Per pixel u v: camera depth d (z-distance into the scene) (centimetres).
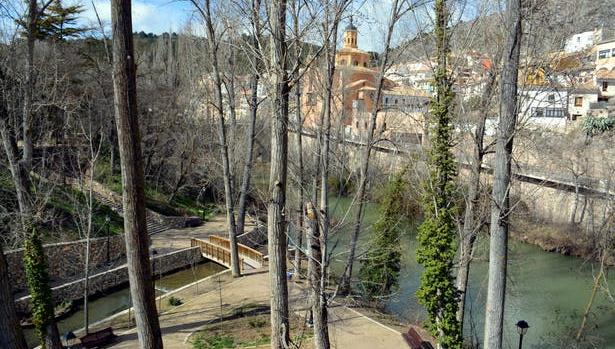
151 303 663
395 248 1675
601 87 4091
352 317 1566
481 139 1276
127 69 614
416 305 1795
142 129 3425
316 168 1274
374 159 2025
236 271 2127
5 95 1343
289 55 793
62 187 2477
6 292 572
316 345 959
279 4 730
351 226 1647
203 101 3216
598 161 2661
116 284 2206
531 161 2509
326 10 790
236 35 1184
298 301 1598
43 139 2225
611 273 2369
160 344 679
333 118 2255
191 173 3541
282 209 801
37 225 1347
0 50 1538
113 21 602
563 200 2792
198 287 2003
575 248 2606
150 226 3008
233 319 1611
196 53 3294
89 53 3080
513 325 1855
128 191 634
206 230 3112
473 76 1438
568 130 3078
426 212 1216
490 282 902
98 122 2844
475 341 1587
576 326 1841
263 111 2489
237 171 2836
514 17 855
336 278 1741
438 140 1200
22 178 1316
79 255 2214
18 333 581
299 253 1297
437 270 1152
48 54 2447
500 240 886
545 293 2145
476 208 1277
